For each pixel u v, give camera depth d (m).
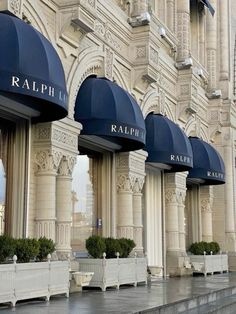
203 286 18.00
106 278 15.59
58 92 12.49
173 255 23.22
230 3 32.59
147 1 20.97
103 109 15.78
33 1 13.92
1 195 14.34
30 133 14.55
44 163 14.51
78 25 15.28
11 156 14.47
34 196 14.55
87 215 18.02
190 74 24.17
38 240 13.07
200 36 29.44
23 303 12.08
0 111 13.96
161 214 23.28
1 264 11.27
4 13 12.89
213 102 29.19
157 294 14.85
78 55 16.00
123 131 15.86
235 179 30.69
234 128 30.80
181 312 13.27
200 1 28.48
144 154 19.91
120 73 18.77
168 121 21.17
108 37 18.02
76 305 11.99
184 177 24.41
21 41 11.86
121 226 18.81
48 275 12.70
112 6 18.28
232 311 15.37
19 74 11.60
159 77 22.06
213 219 29.94
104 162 18.95
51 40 14.73
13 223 14.27
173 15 24.53
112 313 10.72
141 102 20.39
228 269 28.89
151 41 19.67
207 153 25.39
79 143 17.47
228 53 31.34
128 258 17.02
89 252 16.09
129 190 18.97
